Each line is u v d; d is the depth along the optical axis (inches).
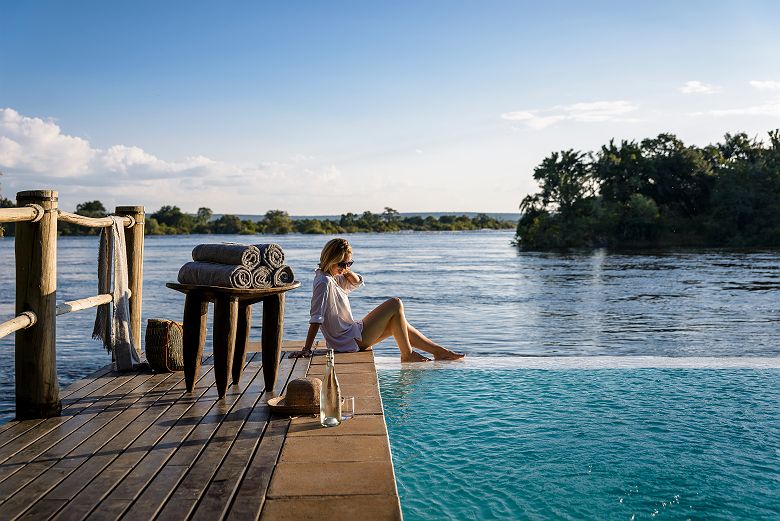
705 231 2908.5
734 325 719.1
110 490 101.9
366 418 140.4
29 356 143.9
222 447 122.2
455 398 183.8
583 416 165.0
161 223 6471.5
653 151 3174.2
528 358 232.2
